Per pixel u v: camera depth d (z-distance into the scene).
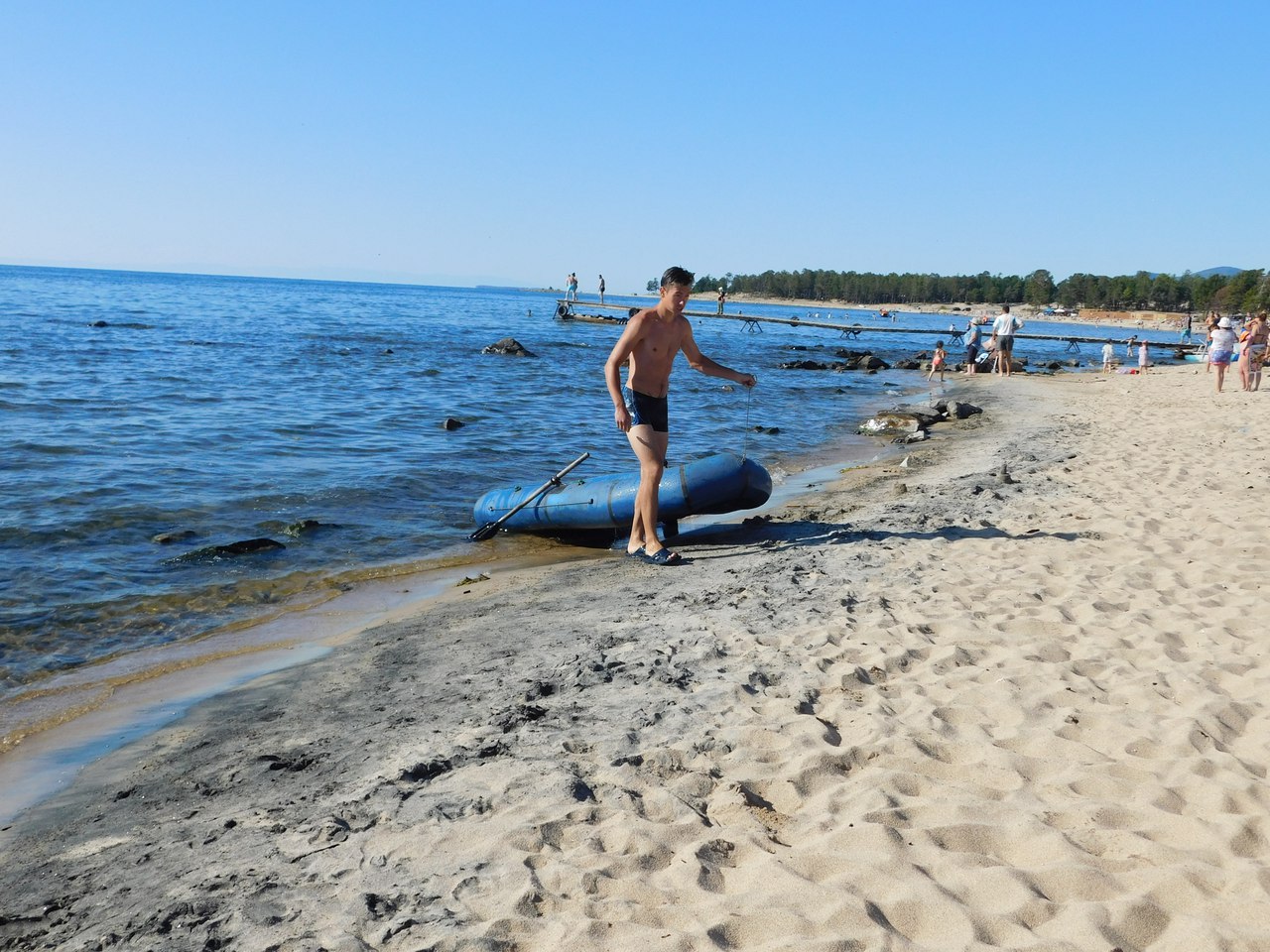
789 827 3.03
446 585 7.06
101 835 3.39
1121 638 4.73
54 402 15.23
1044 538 6.92
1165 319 131.00
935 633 4.94
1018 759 3.38
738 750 3.60
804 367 33.12
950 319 116.94
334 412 16.09
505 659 5.02
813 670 4.41
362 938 2.50
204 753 4.10
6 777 3.97
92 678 5.14
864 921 2.41
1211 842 2.74
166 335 33.69
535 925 2.50
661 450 7.26
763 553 7.18
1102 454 11.50
